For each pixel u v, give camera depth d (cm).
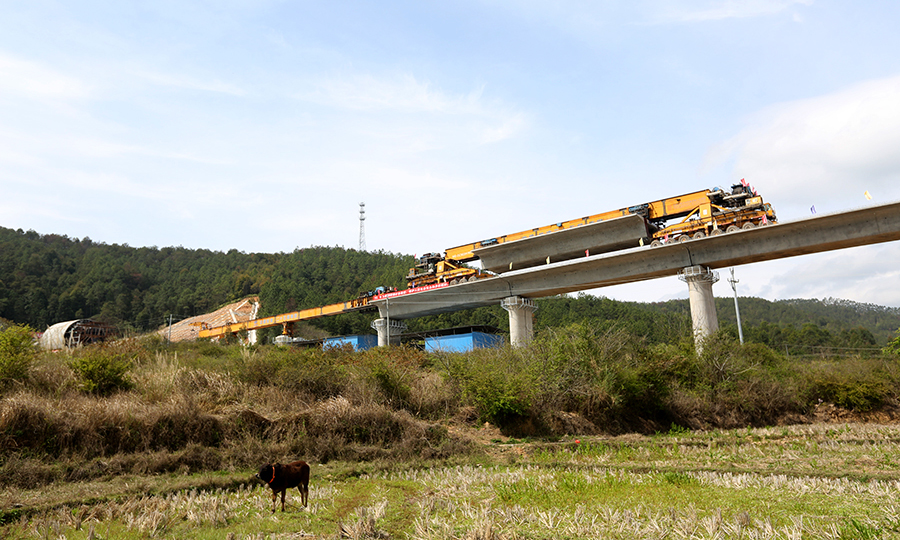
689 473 1348
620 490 1186
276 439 1666
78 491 1176
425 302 5703
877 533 805
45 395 1681
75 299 13200
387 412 1894
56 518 991
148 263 19912
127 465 1366
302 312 6694
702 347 3100
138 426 1498
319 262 15600
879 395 2995
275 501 1057
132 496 1138
